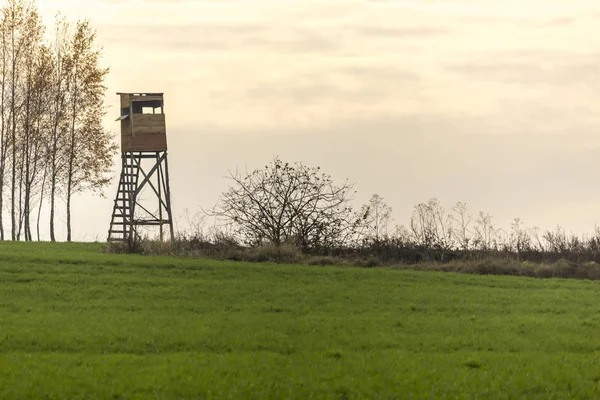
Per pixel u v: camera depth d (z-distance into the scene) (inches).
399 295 2089.1
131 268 2384.4
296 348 1494.8
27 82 4247.0
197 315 1781.5
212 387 1197.1
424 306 1952.5
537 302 2043.6
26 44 4259.4
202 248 2930.6
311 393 1185.4
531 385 1263.5
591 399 1218.0
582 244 2972.4
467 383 1262.3
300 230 3036.4
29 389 1173.1
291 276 2346.2
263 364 1343.5
